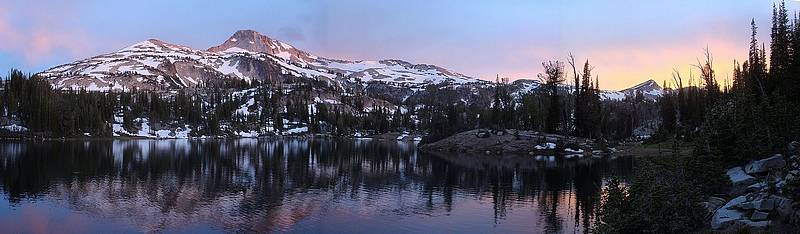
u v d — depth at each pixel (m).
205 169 73.50
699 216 26.14
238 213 41.41
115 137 180.88
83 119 173.12
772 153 33.59
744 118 39.84
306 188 54.62
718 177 30.69
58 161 83.12
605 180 58.12
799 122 38.56
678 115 135.75
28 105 163.88
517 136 104.00
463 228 36.03
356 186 56.00
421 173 67.81
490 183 57.12
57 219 39.38
